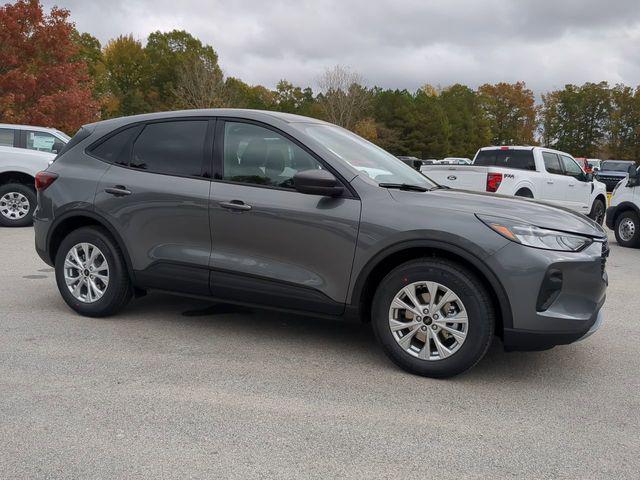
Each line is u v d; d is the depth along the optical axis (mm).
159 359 4207
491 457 2984
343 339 4758
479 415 3465
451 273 3826
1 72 22062
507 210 3914
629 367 4367
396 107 75812
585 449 3100
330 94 57312
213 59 75688
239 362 4195
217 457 2902
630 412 3578
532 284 3688
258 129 4527
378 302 4066
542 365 4340
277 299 4340
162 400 3527
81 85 25547
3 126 11211
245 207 4340
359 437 3148
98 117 27000
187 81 50844
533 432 3273
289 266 4277
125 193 4812
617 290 7184
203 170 4629
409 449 3039
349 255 4070
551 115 91875
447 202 3984
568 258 3754
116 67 72625
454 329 3887
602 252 3982
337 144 4570
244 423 3266
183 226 4598
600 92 87062
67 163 5207
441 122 77000
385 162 4770
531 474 2838
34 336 4625
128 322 5059
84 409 3379
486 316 3797
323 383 3861
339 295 4141
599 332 5262
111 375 3889
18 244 8992
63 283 5172
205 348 4465
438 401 3643
